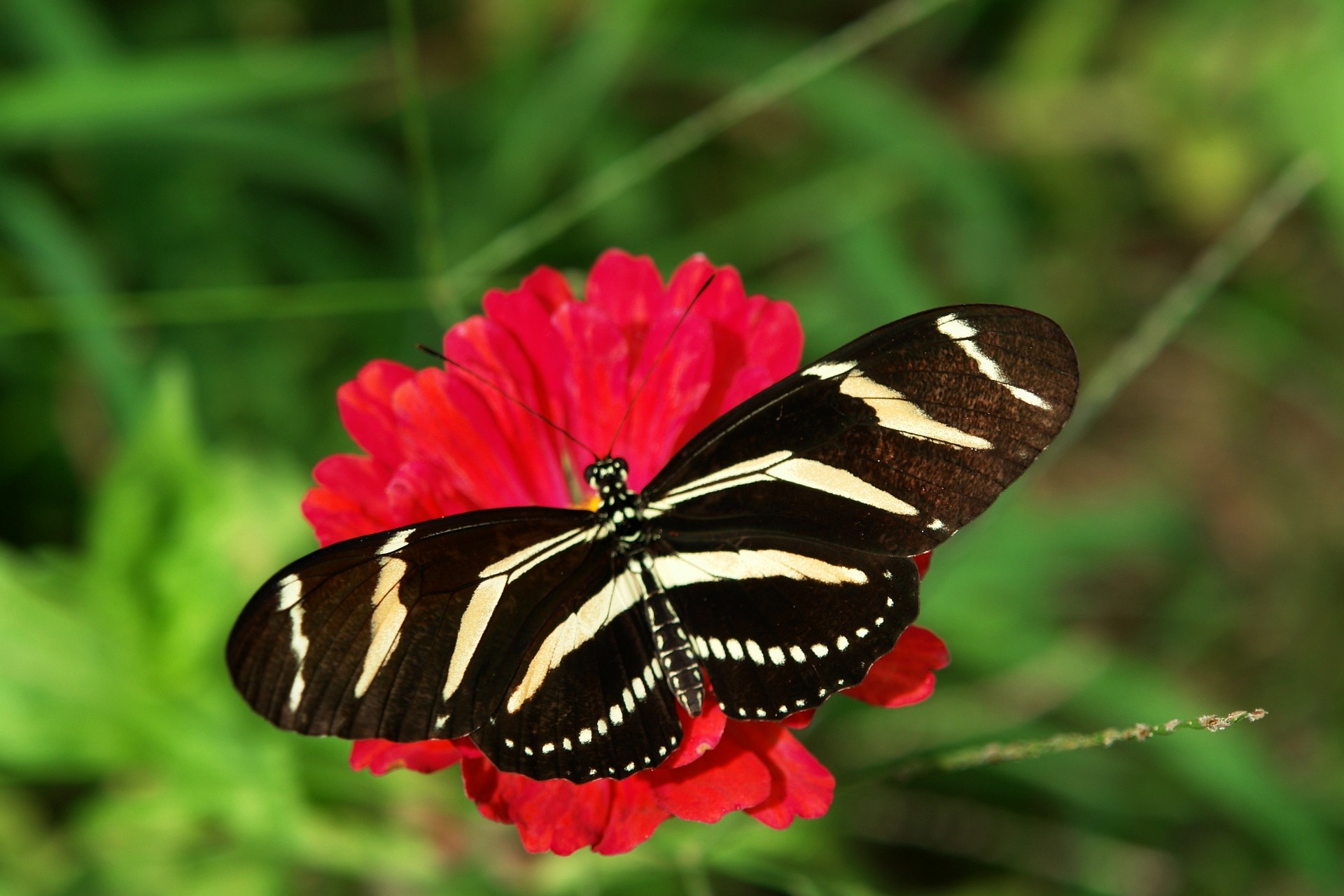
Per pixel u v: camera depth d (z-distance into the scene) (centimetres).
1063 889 51
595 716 43
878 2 58
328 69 52
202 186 53
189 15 55
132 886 49
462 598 43
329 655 42
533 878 48
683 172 55
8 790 50
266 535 49
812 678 43
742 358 46
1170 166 57
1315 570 55
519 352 46
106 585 48
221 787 48
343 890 49
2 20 52
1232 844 51
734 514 44
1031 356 43
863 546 43
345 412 45
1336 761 52
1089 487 57
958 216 54
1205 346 59
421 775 48
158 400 48
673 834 48
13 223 51
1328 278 58
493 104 54
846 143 55
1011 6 58
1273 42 55
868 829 50
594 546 44
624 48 53
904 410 43
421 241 52
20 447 52
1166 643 54
